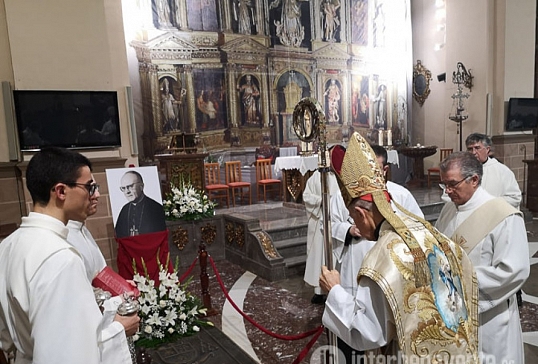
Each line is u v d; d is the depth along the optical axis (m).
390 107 11.45
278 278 5.20
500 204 2.13
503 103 8.69
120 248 4.07
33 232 1.39
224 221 6.16
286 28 9.88
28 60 4.62
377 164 1.62
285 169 8.38
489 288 1.99
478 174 2.17
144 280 2.96
